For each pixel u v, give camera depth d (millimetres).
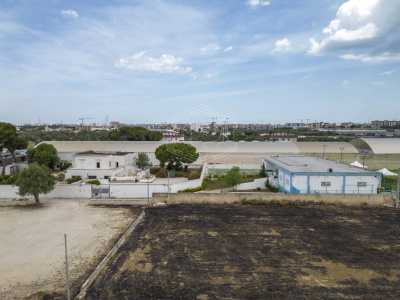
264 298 13336
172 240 19781
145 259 17125
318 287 14219
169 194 28906
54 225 23797
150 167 50062
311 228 21875
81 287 14195
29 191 28438
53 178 30297
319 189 29625
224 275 15312
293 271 15742
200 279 14938
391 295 13586
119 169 42031
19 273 16328
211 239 19906
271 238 20062
